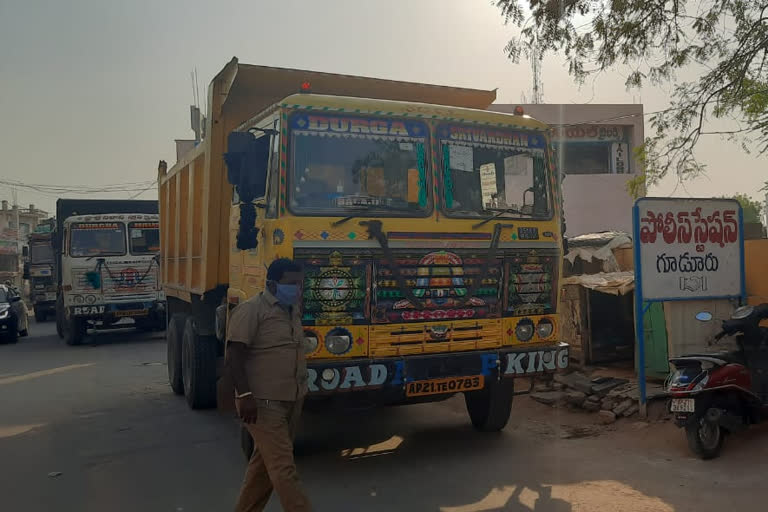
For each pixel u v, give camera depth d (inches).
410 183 220.4
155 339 720.3
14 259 2177.7
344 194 211.6
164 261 443.2
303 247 202.4
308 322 202.2
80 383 438.3
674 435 245.0
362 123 218.2
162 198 447.2
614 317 376.2
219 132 281.3
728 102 378.6
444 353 218.4
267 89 276.4
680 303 277.6
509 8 382.9
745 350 233.6
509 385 259.6
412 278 214.4
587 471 216.1
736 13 365.1
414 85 287.6
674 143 389.4
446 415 308.0
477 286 223.5
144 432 295.6
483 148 234.1
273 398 159.5
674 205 273.0
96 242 676.1
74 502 207.2
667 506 182.9
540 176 243.0
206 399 337.4
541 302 235.9
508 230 230.1
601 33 377.4
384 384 208.1
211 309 320.5
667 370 311.1
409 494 201.3
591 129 1045.8
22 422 323.0
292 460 160.4
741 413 225.9
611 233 548.7
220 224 289.1
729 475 203.8
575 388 309.9
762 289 325.4
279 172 206.2
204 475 231.0
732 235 282.0
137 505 202.7
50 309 1157.7
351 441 265.6
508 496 196.5
